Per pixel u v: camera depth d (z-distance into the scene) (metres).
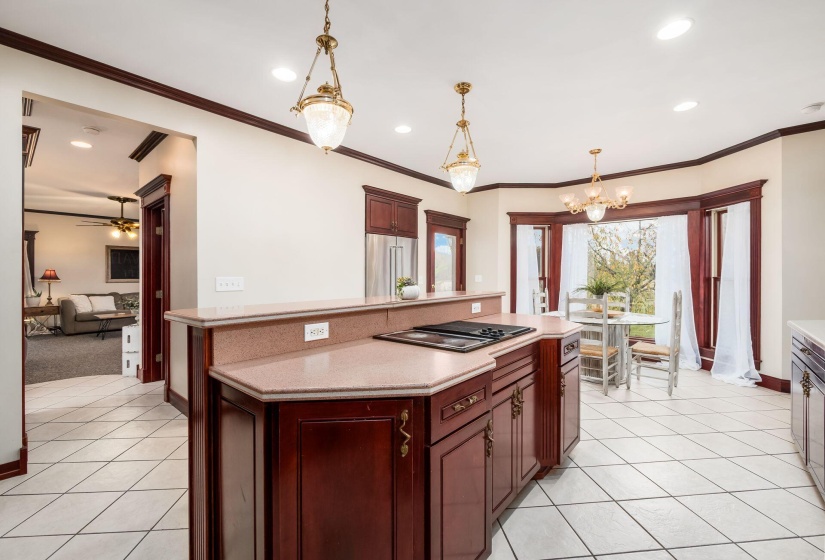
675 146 4.14
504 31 2.17
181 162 3.26
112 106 2.55
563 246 5.68
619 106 3.15
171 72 2.60
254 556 1.19
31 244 7.59
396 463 1.18
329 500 1.15
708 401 3.54
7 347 2.19
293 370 1.34
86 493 2.08
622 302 4.86
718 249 4.55
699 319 4.63
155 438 2.77
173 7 1.96
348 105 1.93
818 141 3.57
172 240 3.44
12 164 2.16
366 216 4.44
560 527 1.83
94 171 4.95
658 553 1.66
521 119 3.41
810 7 1.97
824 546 1.69
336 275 4.08
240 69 2.57
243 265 3.25
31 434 2.84
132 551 1.65
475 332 2.08
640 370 4.54
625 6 1.96
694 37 2.23
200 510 1.45
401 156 4.47
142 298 4.23
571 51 2.36
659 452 2.57
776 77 2.70
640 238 5.33
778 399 3.57
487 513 1.54
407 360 1.50
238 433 1.27
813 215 3.61
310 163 3.81
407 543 1.20
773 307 3.80
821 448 2.00
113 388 3.97
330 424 1.15
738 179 4.14
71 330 7.34
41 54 2.26
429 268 5.43
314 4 1.94
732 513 1.93
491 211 5.86
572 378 2.37
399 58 2.44
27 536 1.74
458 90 2.84
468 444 1.42
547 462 2.20
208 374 1.38
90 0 1.90
